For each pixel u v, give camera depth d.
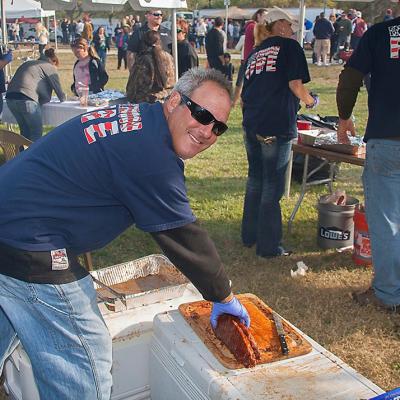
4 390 2.74
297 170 6.14
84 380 1.85
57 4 8.02
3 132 4.16
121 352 2.21
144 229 1.75
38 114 6.35
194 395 1.93
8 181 1.77
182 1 7.07
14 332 1.97
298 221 5.16
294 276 4.04
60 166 1.74
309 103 3.90
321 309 3.57
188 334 2.09
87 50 7.38
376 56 3.14
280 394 1.75
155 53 5.88
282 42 3.79
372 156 3.21
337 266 4.25
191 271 1.81
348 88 3.32
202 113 1.69
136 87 5.91
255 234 4.52
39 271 1.75
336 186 6.23
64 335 1.81
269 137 3.92
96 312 1.91
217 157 7.65
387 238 3.31
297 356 1.96
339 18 20.50
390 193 3.23
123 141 1.70
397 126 3.08
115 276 2.75
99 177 1.72
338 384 1.81
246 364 1.88
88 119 1.81
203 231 1.81
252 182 4.39
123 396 2.29
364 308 3.57
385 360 3.05
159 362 2.17
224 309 1.97
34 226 1.73
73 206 1.74
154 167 1.69
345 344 3.19
